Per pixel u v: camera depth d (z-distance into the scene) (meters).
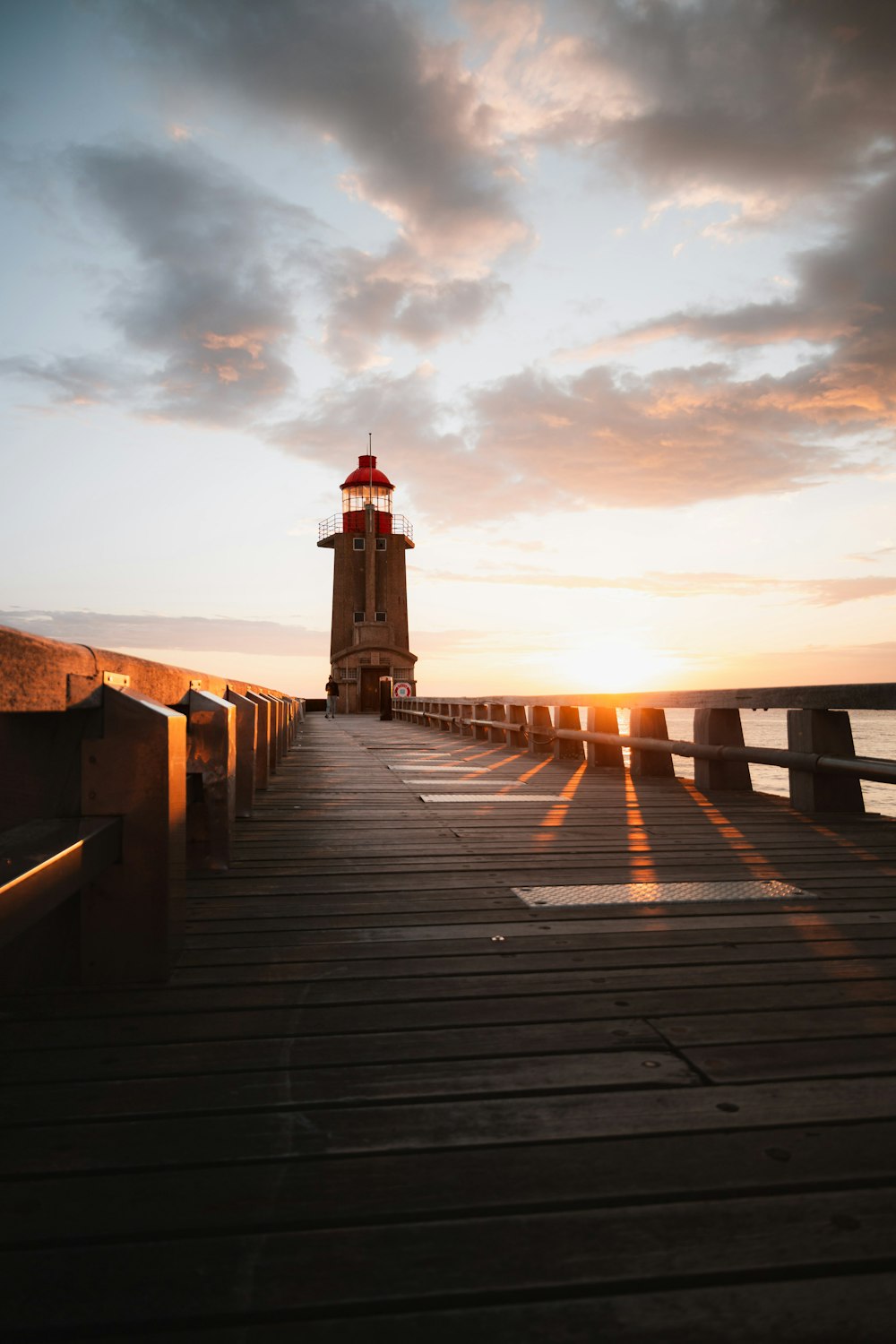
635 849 4.84
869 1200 1.46
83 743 2.58
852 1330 1.16
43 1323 1.15
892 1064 2.01
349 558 47.69
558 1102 1.82
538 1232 1.36
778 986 2.57
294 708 16.52
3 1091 1.86
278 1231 1.37
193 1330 1.16
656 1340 1.14
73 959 2.58
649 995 2.49
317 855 4.69
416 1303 1.20
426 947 2.97
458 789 8.02
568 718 11.95
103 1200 1.45
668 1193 1.47
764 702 6.94
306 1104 1.81
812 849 4.87
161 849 2.60
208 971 2.70
